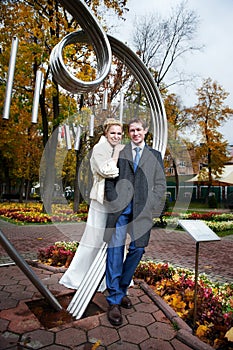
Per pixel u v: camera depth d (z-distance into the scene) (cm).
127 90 718
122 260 235
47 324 210
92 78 862
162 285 283
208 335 197
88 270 251
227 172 2369
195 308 206
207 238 211
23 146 1570
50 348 179
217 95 1873
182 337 194
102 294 274
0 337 188
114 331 203
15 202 2112
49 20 880
